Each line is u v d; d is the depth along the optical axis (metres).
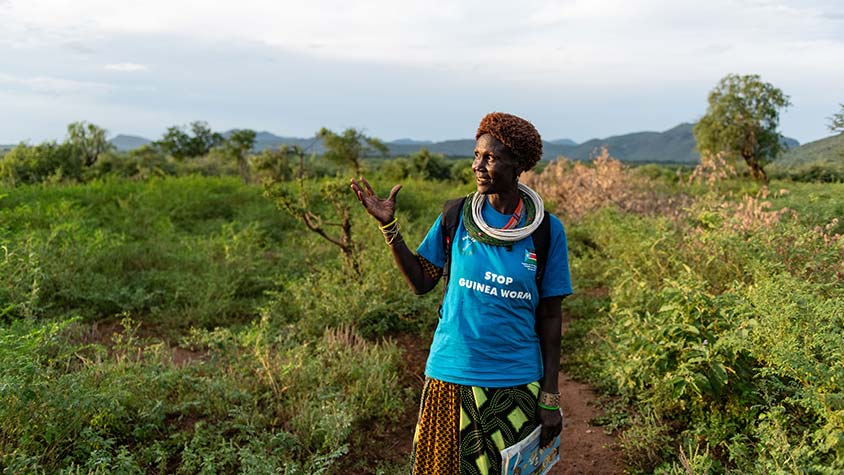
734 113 24.08
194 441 3.61
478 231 2.30
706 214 7.55
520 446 2.28
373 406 4.33
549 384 2.36
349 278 6.73
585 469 3.81
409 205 14.63
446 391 2.34
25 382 3.30
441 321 2.39
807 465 2.88
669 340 4.25
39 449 3.26
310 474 3.37
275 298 6.96
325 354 4.91
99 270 7.56
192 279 7.12
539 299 2.39
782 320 3.61
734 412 3.86
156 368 4.35
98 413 3.62
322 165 38.78
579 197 13.16
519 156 2.25
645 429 3.96
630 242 7.33
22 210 10.24
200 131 51.66
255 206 13.23
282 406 4.20
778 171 23.75
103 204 12.97
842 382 3.06
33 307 5.35
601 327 5.71
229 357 4.93
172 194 13.44
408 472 3.63
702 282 4.41
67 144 23.92
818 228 5.65
